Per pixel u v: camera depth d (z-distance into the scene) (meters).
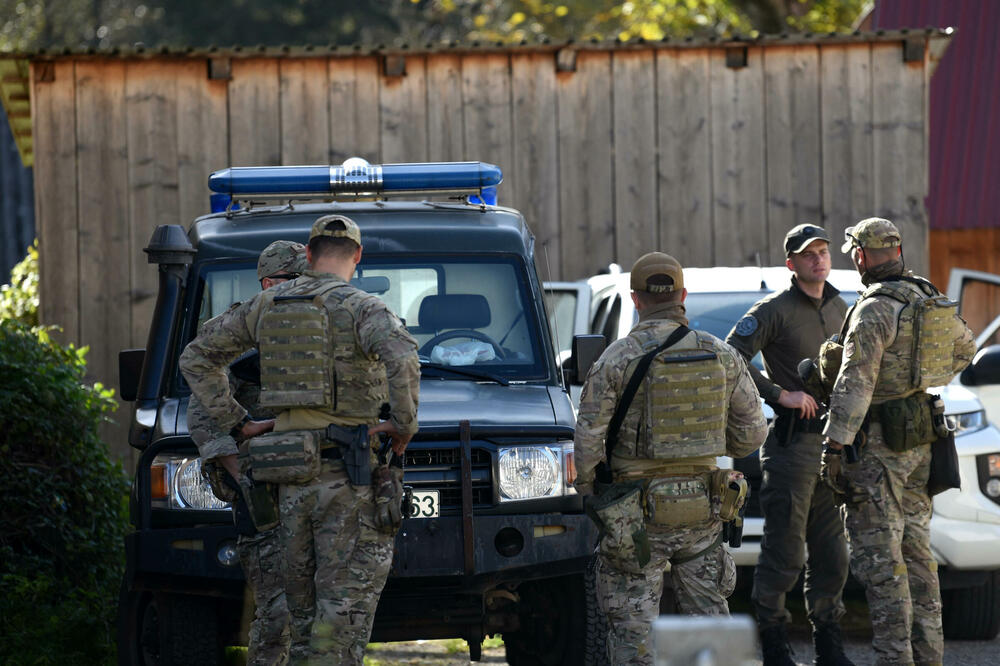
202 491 19.11
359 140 40.25
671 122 41.09
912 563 20.33
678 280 18.00
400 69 40.09
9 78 41.59
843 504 20.34
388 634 19.47
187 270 22.38
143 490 19.28
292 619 17.34
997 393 30.28
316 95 40.09
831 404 19.94
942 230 58.34
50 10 138.25
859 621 28.02
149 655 20.73
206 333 17.56
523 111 40.72
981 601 25.81
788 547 21.66
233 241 22.67
